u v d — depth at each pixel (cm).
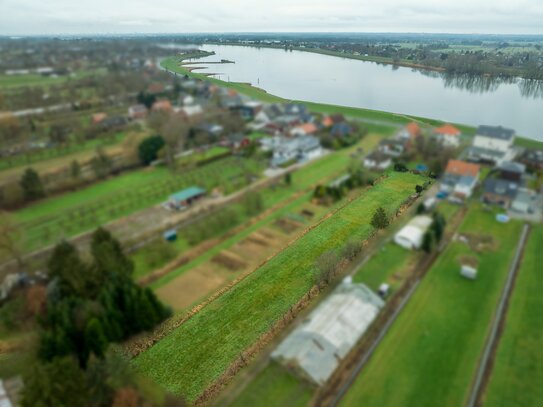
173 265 3909
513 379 2630
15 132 6925
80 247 4222
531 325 3086
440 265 3825
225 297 3491
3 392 2547
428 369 2711
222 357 2872
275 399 2522
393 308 3275
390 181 5731
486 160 5769
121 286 3052
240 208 5081
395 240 4203
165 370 2775
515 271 3728
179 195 5194
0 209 4941
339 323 2978
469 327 3073
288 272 3819
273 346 2934
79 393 2161
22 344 2884
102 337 2672
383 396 2517
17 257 3884
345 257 3916
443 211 4744
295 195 5447
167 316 3228
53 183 5559
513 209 4775
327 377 2622
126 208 5128
